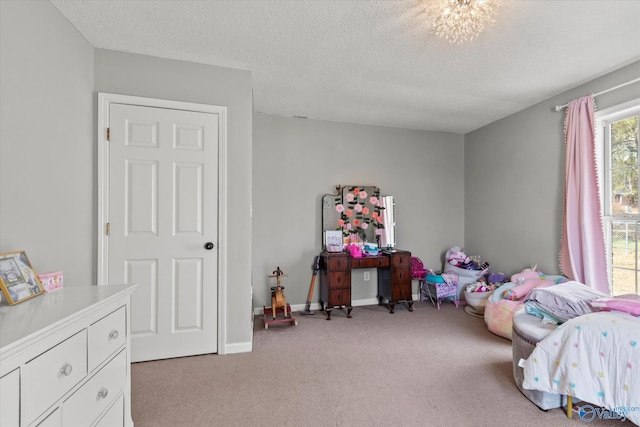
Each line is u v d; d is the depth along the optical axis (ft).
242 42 7.26
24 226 5.09
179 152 8.00
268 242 12.21
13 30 4.86
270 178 12.28
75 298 4.14
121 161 7.58
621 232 8.55
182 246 8.01
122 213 7.59
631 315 5.34
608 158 8.87
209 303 8.21
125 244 7.61
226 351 8.25
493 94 10.32
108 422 4.25
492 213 13.21
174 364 7.61
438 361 7.81
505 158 12.54
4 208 4.68
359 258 11.83
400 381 6.81
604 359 4.96
